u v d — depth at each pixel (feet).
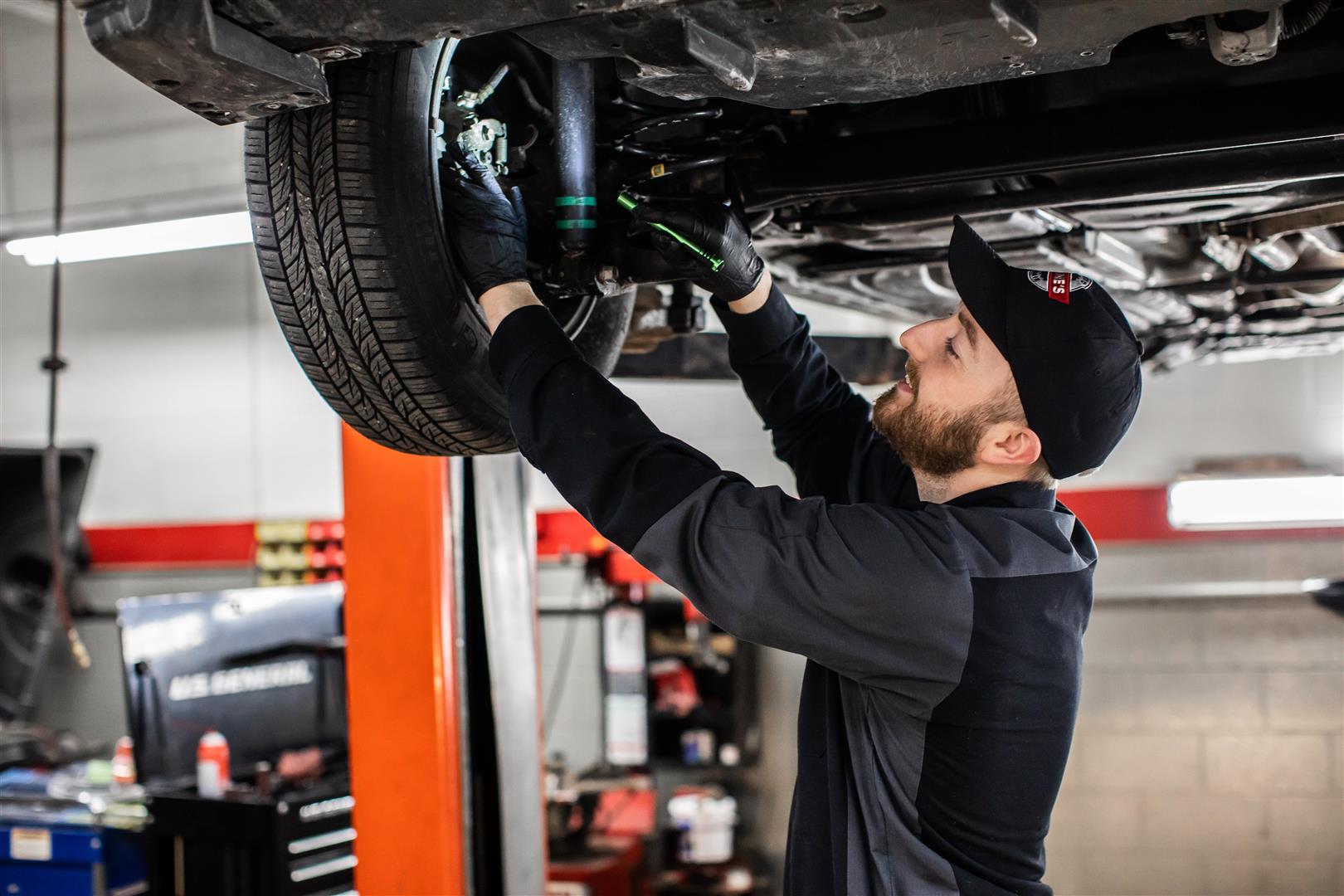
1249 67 4.67
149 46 3.39
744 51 3.66
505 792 9.81
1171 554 17.97
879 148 5.10
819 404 5.42
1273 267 7.13
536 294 5.14
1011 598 3.96
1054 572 4.10
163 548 23.70
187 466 23.82
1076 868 17.97
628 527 3.84
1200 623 17.54
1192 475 17.93
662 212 4.47
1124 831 17.80
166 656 12.63
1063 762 4.21
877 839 4.12
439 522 9.47
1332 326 9.95
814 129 5.44
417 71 4.26
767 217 5.56
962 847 4.12
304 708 13.91
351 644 9.62
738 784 19.47
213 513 23.65
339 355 4.51
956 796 4.06
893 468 5.27
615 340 5.97
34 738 17.19
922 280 7.90
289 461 23.21
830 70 3.81
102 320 24.48
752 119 5.41
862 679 4.02
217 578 23.31
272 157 4.34
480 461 9.87
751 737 19.34
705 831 18.35
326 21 3.51
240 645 13.29
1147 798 17.71
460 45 5.14
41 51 22.38
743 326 5.19
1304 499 17.35
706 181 5.22
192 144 21.39
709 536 3.80
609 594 19.74
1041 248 6.38
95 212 22.08
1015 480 4.31
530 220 5.15
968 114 5.20
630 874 17.83
